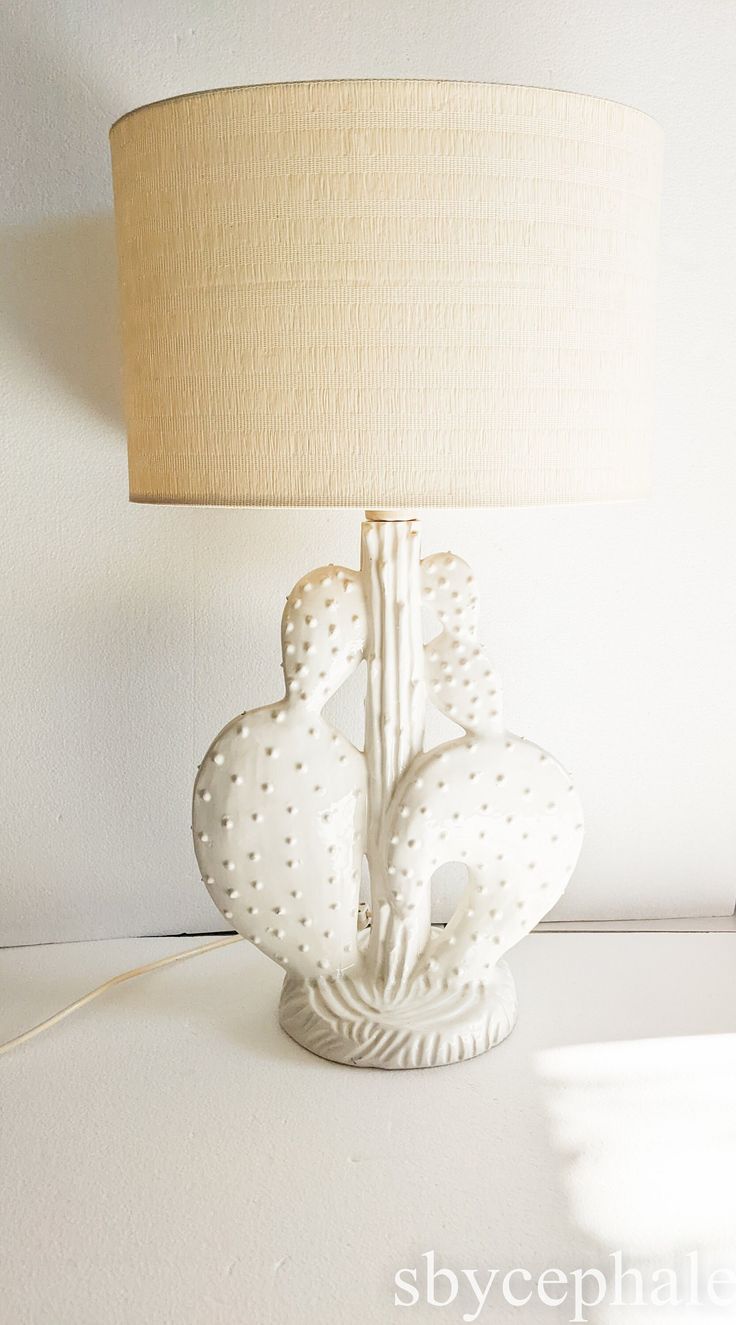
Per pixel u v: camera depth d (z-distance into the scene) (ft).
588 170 2.36
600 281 2.44
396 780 3.00
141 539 3.61
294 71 3.39
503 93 2.24
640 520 3.77
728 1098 2.89
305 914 3.01
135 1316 2.21
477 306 2.31
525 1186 2.56
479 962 3.13
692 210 3.58
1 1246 2.38
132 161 2.44
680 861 4.05
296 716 2.94
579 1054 3.08
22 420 3.51
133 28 3.32
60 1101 2.87
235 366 2.36
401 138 2.22
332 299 2.28
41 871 3.82
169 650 3.71
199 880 3.90
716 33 3.47
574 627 3.83
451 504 2.38
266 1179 2.59
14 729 3.71
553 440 2.44
